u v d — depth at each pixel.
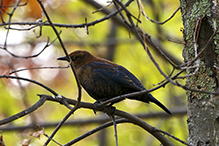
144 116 12.87
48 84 14.05
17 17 12.34
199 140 6.17
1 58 13.58
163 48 12.50
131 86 8.30
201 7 6.26
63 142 13.25
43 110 13.99
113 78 8.42
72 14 14.95
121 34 16.88
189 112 6.43
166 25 14.38
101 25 15.98
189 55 6.38
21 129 12.52
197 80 6.28
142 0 14.40
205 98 6.20
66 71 14.31
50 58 14.39
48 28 14.24
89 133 6.78
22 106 13.54
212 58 6.14
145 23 14.34
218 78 6.06
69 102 6.32
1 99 13.42
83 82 8.84
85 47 15.77
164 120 13.73
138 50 15.08
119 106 14.58
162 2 14.33
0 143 5.40
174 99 13.98
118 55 15.79
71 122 12.62
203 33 6.21
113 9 13.88
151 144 13.45
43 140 12.73
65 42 14.93
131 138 14.12
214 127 6.07
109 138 14.39
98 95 8.78
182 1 6.66
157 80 14.36
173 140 13.31
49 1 14.39
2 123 5.48
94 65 8.71
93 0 12.84
